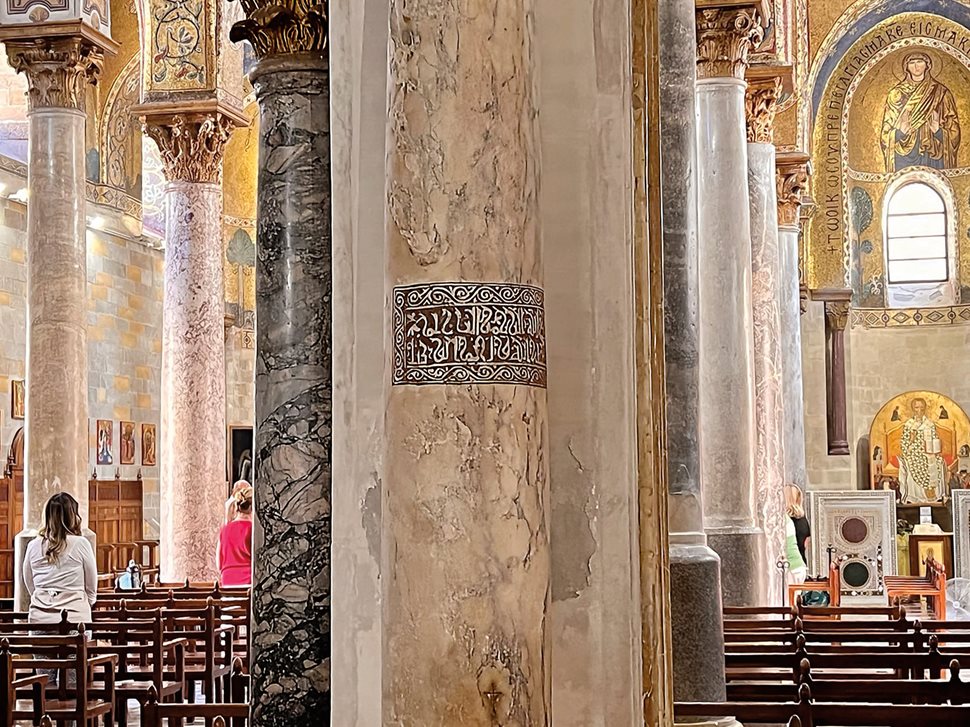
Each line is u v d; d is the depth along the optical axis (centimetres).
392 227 365
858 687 648
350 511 457
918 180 3052
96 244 2456
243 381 2792
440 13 362
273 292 585
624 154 448
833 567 1667
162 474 1602
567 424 445
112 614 1114
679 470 809
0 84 2178
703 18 1209
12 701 830
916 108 3034
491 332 357
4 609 1364
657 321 486
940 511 3000
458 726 344
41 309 1316
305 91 590
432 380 355
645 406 462
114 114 2433
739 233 1197
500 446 354
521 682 350
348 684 453
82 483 1318
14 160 2152
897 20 2934
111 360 2492
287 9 589
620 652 439
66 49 1327
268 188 591
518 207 367
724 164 1198
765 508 1564
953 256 3034
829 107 3002
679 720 664
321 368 580
